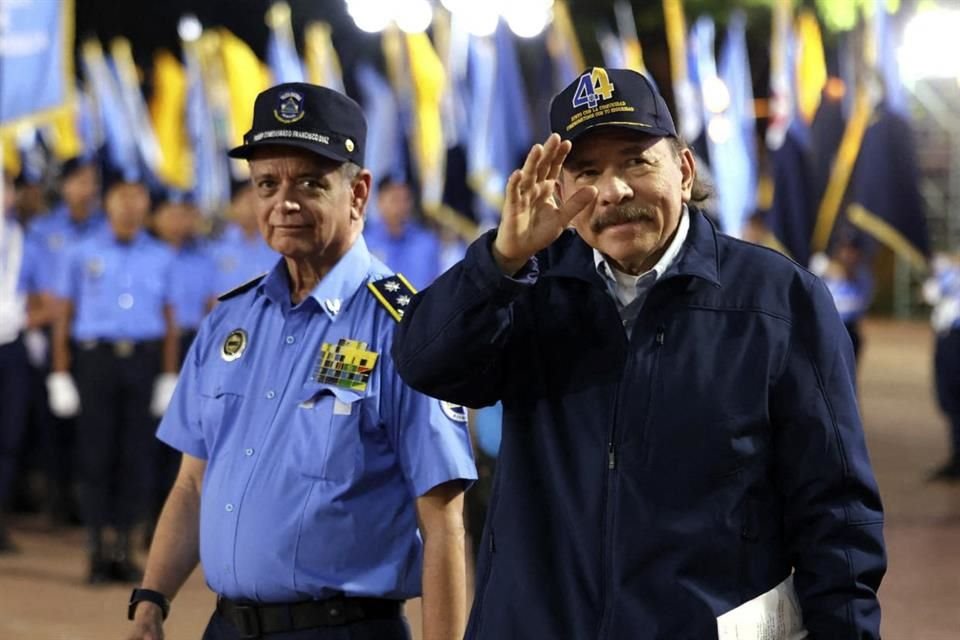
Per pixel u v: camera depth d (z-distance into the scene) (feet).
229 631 18.72
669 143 15.74
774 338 15.53
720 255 16.02
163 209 54.60
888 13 67.21
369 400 18.34
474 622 16.11
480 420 31.30
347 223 19.24
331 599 18.17
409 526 18.67
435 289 15.64
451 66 72.74
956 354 70.03
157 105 76.07
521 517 15.80
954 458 69.72
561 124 15.62
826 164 66.54
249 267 56.34
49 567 48.24
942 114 196.95
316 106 18.88
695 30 70.08
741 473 15.35
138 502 46.32
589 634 15.19
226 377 19.24
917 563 49.16
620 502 15.25
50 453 57.06
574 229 16.53
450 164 71.87
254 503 18.37
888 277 207.92
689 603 15.02
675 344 15.56
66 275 48.80
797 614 15.64
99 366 46.42
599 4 119.65
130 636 19.60
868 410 99.45
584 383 15.74
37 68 53.21
